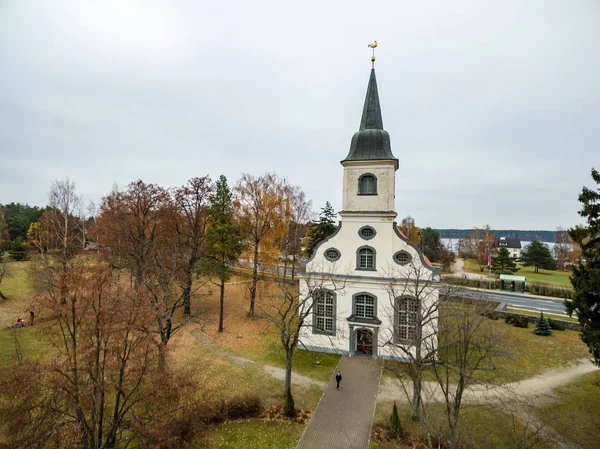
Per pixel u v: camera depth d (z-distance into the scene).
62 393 12.83
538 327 32.19
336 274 27.27
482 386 21.97
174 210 32.91
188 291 31.66
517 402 20.39
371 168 27.31
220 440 16.83
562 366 25.39
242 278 48.34
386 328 26.00
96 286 13.51
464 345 15.59
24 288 44.25
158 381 13.77
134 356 14.07
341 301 27.20
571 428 18.03
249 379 22.80
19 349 24.03
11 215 74.12
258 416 18.89
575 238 17.77
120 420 13.27
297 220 57.81
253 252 36.78
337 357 26.52
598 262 16.70
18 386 11.95
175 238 34.25
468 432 17.45
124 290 16.53
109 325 13.28
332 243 27.83
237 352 27.08
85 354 12.70
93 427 12.55
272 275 40.94
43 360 23.02
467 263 91.38
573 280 17.77
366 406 20.08
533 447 16.45
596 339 16.48
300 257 61.03
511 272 67.69
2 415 11.83
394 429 17.08
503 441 16.81
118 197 35.38
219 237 31.41
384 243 26.61
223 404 18.91
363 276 26.80
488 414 19.22
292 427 18.05
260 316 35.47
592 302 16.97
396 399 20.89
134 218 34.34
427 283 23.47
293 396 21.00
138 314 14.44
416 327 19.53
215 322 33.72
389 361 25.55
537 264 75.06
